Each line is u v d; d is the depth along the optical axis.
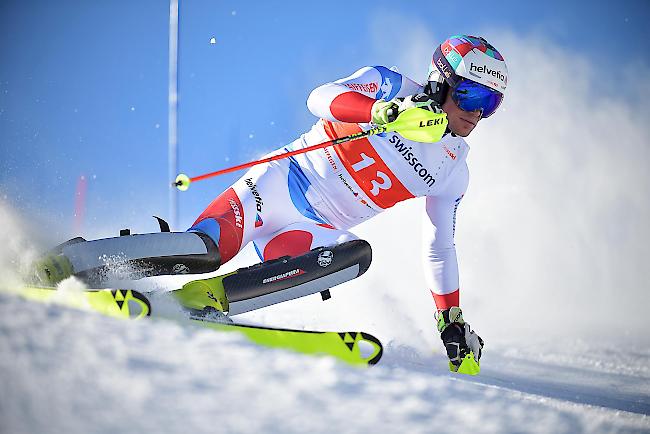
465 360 12.32
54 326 6.76
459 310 12.91
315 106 12.56
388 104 11.41
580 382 13.37
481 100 12.15
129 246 10.93
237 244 12.61
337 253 11.98
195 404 5.72
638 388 13.44
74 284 9.69
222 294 11.78
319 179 13.38
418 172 12.92
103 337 6.70
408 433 5.95
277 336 9.52
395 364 9.98
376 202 13.36
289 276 11.78
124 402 5.56
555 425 6.80
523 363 15.22
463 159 13.19
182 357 6.59
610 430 7.05
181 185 10.84
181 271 11.46
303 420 5.82
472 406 6.82
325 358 7.39
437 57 12.29
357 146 13.05
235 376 6.38
